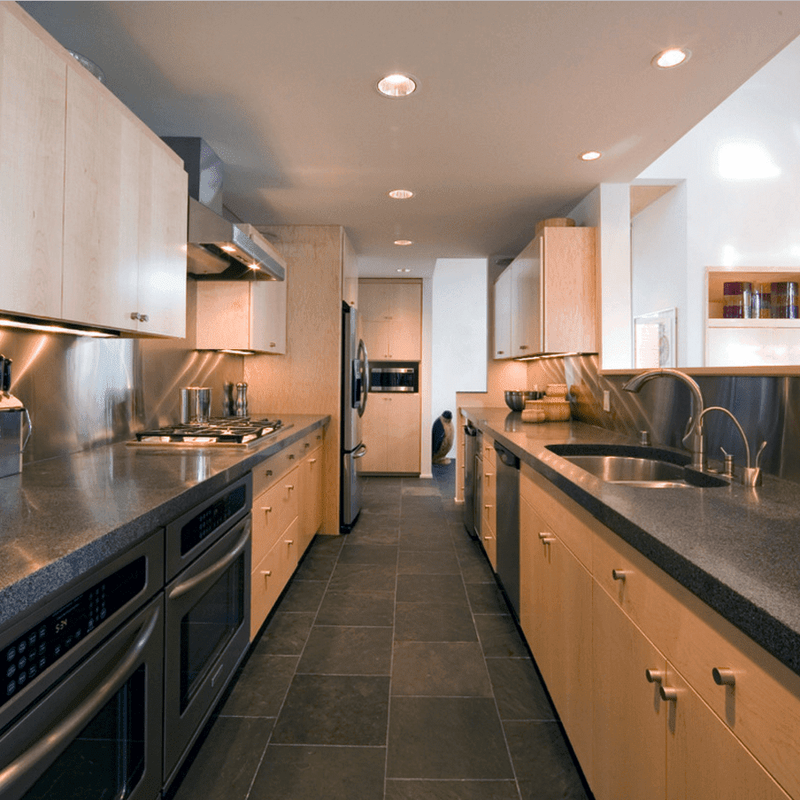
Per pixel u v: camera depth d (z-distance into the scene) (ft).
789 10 5.15
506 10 5.16
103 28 5.41
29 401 5.70
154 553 4.00
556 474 5.36
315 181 9.82
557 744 5.39
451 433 23.80
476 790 4.76
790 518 3.54
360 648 7.37
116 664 3.43
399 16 5.25
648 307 13.48
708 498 4.15
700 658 2.70
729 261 11.89
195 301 9.96
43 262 4.11
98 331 5.97
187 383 9.62
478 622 8.18
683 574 2.77
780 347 11.46
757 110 12.05
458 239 14.11
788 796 2.02
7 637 2.48
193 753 5.21
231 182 9.86
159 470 5.40
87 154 4.69
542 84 6.50
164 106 7.05
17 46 3.81
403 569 10.48
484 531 10.73
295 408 12.93
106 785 3.42
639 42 5.67
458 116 7.31
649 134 7.84
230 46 5.73
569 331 10.18
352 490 13.24
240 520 6.17
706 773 2.63
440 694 6.28
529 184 9.94
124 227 5.33
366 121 7.46
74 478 4.96
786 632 1.94
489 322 16.15
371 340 20.53
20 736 2.56
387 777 4.92
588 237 10.19
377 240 14.28
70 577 2.85
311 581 9.86
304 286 12.91
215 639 5.43
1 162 3.66
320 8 5.13
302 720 5.78
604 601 4.15
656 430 7.60
